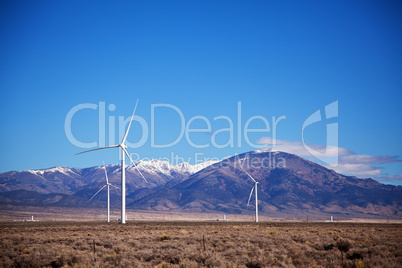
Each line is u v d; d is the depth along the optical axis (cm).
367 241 5216
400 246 4578
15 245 5288
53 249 4706
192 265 3462
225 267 3425
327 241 5306
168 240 5650
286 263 3553
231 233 7044
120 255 4094
